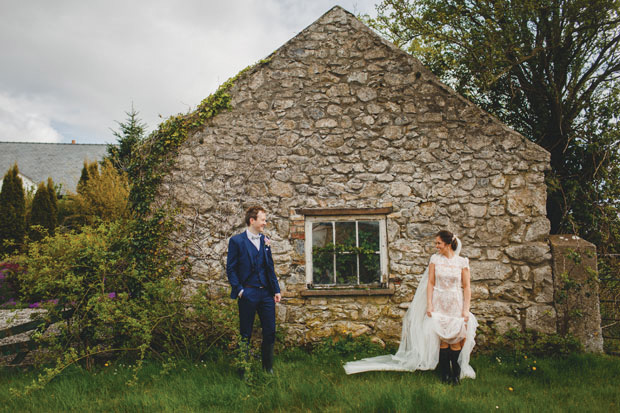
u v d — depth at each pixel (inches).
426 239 203.2
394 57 212.7
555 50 254.4
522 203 200.7
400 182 206.5
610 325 215.3
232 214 209.3
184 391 139.5
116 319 171.2
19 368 171.8
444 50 282.4
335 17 217.5
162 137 214.1
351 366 158.9
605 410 120.3
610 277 218.4
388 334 199.2
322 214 207.5
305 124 211.9
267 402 127.2
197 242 209.2
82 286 176.9
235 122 214.1
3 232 539.2
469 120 206.5
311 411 123.2
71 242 176.9
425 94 209.8
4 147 1069.1
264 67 216.4
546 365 165.2
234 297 154.9
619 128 233.0
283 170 210.2
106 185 516.1
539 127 265.9
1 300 352.2
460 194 203.6
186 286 206.7
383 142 208.7
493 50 227.0
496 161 203.6
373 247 209.6
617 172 235.5
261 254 157.2
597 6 215.9
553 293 194.9
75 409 128.0
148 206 209.9
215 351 184.9
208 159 213.0
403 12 259.6
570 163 253.0
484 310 197.3
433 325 148.1
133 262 197.0
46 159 1053.2
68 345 175.9
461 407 118.3
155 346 194.4
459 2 257.6
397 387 135.3
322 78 213.9
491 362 177.2
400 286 201.8
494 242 200.2
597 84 254.1
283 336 197.8
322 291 201.3
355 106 211.5
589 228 236.7
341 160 209.2
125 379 154.9
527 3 217.2
